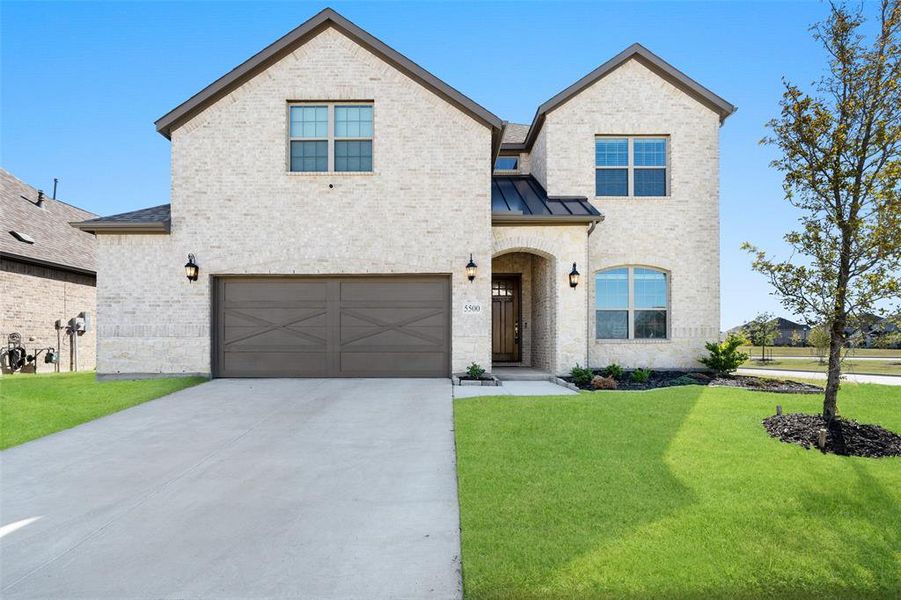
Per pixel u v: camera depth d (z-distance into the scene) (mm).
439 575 3422
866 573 3391
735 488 4691
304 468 5625
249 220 11227
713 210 13500
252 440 6688
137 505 4652
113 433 7043
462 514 4211
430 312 11438
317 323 11383
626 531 3885
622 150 13703
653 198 13477
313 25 11352
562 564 3426
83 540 3977
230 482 5219
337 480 5254
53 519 4367
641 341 13250
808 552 3617
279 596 3195
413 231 11336
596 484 4828
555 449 5891
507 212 11578
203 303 11102
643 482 4867
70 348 17500
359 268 11273
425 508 4539
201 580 3387
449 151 11430
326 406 8578
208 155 11258
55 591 3275
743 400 8391
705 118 13570
